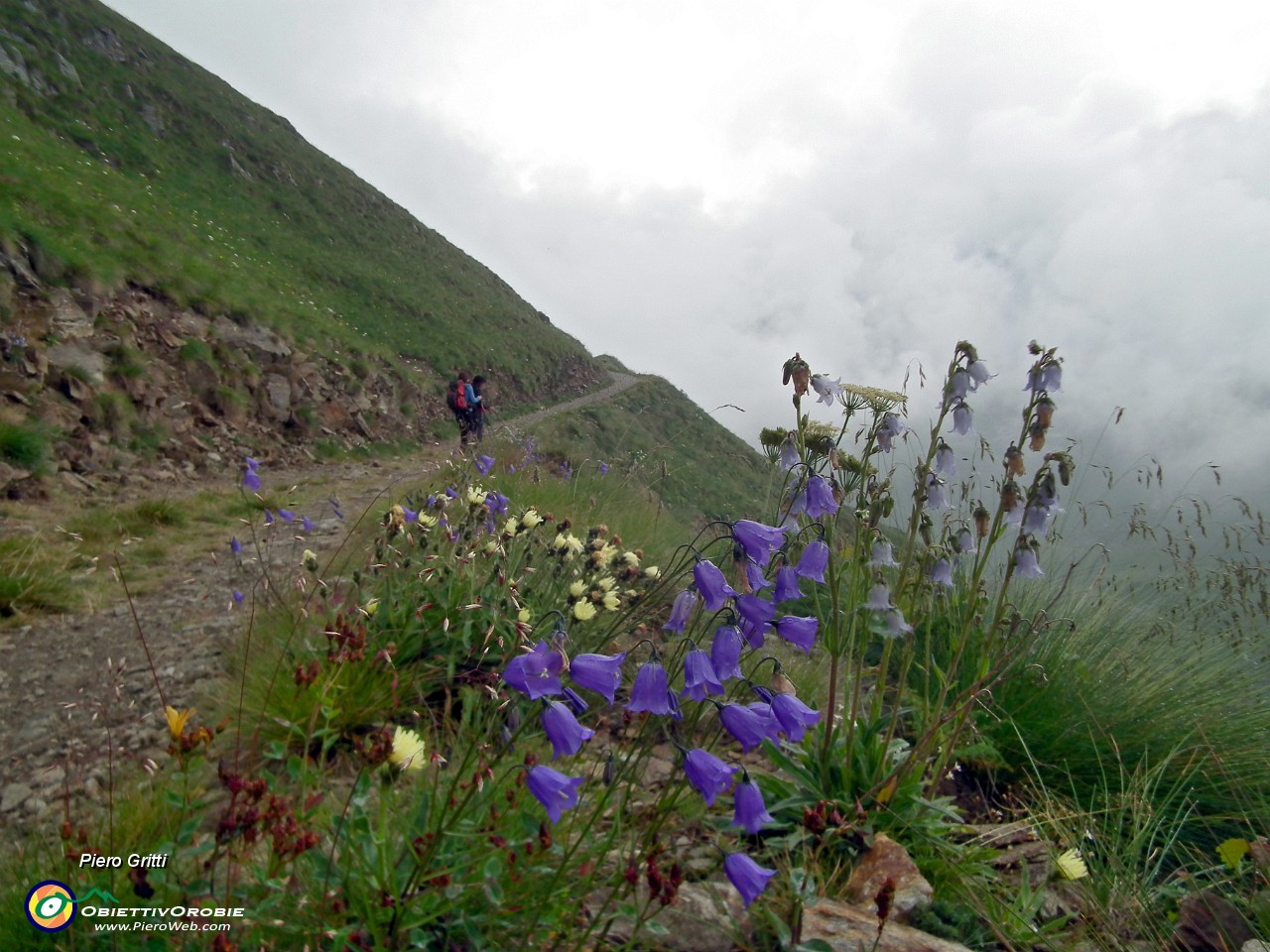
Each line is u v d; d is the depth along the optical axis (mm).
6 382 9344
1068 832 3352
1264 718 4141
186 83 47406
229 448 12500
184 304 14359
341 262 37969
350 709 3131
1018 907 2768
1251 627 4230
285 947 1926
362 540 5688
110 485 9328
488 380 34875
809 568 2695
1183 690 4281
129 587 5887
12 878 2234
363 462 15203
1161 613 4531
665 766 3088
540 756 2820
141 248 14867
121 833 2336
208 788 2805
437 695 3641
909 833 3010
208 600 5605
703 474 18625
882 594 3178
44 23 38062
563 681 1938
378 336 30422
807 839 2842
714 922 2240
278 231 36656
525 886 2055
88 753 3404
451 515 5426
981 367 3158
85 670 4348
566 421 34250
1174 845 3535
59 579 5684
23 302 10656
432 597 3912
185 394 12562
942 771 3189
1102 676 4363
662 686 1859
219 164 40719
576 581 3998
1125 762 3922
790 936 2135
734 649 1971
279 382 14805
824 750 3117
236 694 3400
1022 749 3977
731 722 1798
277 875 2004
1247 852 3268
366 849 2096
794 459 3119
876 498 3266
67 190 15211
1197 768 3781
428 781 2473
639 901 2236
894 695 4457
